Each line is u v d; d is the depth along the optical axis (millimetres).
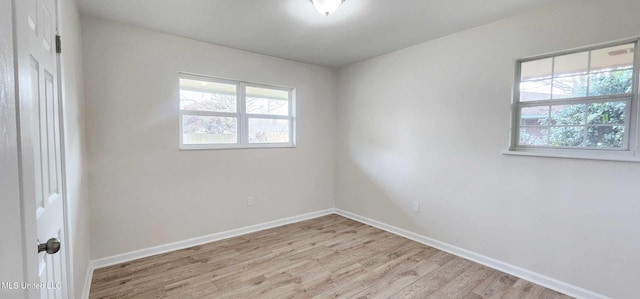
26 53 651
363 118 3943
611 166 2000
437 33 2861
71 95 1809
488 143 2641
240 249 3012
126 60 2650
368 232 3574
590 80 2152
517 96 2518
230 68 3305
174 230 2980
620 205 1972
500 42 2529
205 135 3240
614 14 1963
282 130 3916
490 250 2650
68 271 1486
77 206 1904
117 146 2633
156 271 2508
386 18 2488
